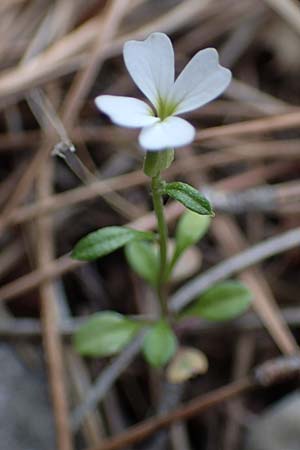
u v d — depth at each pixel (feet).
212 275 0.63
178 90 0.50
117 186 0.66
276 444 0.59
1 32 0.71
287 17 0.70
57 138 0.65
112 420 0.62
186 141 0.47
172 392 0.61
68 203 0.65
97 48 0.68
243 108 0.70
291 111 0.70
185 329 0.64
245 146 0.68
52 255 0.64
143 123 0.48
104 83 0.71
